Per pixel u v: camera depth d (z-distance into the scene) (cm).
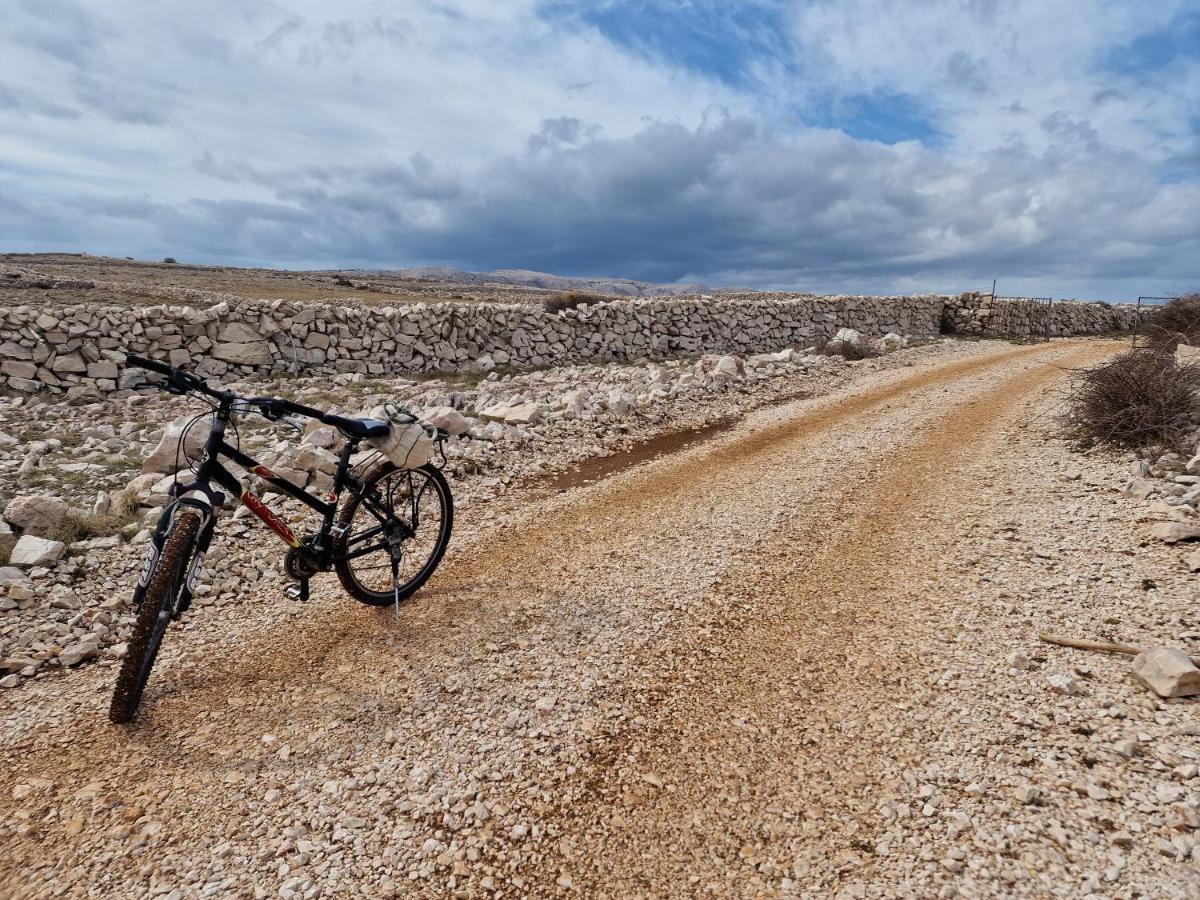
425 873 236
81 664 367
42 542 465
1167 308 1697
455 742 304
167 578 316
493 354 1630
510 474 742
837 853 239
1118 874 221
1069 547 498
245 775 283
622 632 400
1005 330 2894
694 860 240
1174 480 628
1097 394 834
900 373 1639
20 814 261
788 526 580
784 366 1636
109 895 226
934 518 594
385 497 432
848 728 308
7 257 6181
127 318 1225
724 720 317
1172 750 278
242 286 4334
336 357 1438
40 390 1136
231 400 353
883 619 411
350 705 331
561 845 247
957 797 261
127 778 281
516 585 466
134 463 734
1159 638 364
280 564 487
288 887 229
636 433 969
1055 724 301
